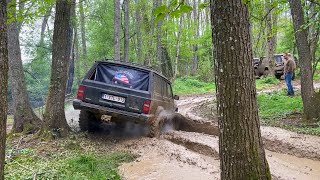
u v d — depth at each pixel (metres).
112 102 7.95
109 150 7.26
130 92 7.95
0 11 2.55
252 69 3.58
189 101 19.70
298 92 17.33
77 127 9.45
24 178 5.07
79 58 29.91
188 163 6.38
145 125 8.48
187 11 3.15
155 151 7.14
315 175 6.07
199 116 13.22
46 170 5.44
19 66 9.83
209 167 6.17
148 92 8.01
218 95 3.62
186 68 41.84
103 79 8.29
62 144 7.37
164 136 8.80
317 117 10.47
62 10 8.21
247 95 3.52
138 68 8.34
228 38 3.44
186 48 36.91
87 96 8.03
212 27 3.58
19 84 9.78
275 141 8.31
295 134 8.93
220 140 3.67
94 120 8.78
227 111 3.54
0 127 2.59
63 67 8.27
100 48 25.98
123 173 5.75
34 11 8.05
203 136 9.00
